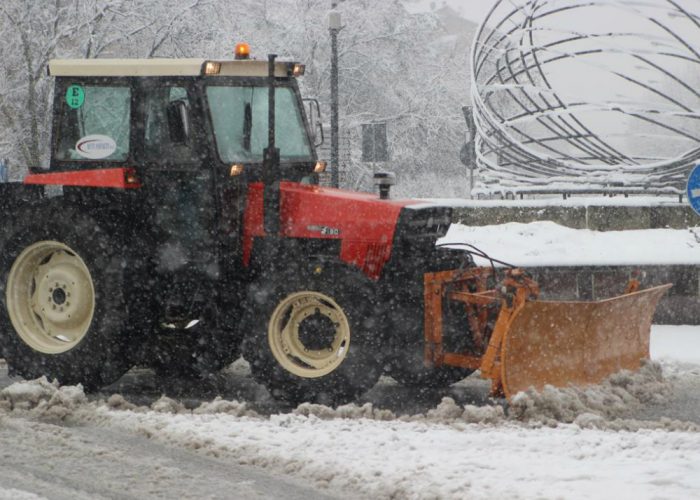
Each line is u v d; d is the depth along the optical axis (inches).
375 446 311.7
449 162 1668.3
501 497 257.9
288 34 1505.9
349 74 1566.2
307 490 272.8
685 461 293.4
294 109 422.9
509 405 362.9
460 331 400.2
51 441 323.9
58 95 417.7
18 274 417.1
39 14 1187.9
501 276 417.4
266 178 392.8
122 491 271.9
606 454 303.6
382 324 375.2
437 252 411.2
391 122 1614.2
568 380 390.6
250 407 388.2
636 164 790.5
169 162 398.9
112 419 349.7
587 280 601.0
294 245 396.2
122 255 402.0
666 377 446.3
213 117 397.7
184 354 412.8
